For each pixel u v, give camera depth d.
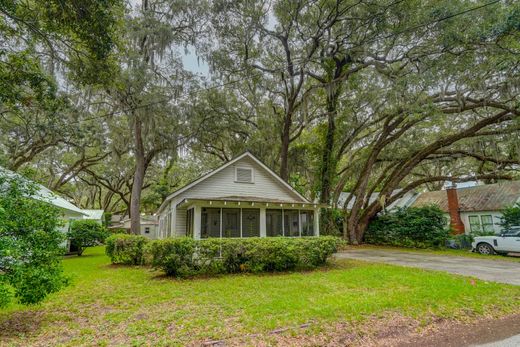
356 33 14.27
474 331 3.99
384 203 18.02
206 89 16.30
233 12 14.75
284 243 8.30
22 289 3.96
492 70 11.96
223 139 19.75
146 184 31.11
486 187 20.72
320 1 13.93
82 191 34.31
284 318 4.19
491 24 10.97
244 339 3.57
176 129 16.42
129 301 5.34
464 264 9.77
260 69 16.72
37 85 8.52
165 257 7.56
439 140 16.70
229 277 7.42
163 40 14.51
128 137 19.72
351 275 7.43
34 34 7.84
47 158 23.41
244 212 12.00
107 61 8.56
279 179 14.24
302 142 21.97
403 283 6.43
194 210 11.12
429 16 11.90
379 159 19.34
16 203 4.38
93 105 17.50
